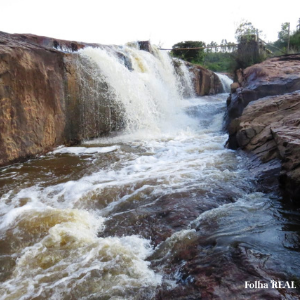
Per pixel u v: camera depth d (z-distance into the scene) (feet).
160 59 48.85
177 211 13.02
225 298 7.37
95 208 14.17
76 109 26.78
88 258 9.98
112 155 23.03
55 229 11.73
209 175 17.15
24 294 8.45
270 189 14.78
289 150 13.97
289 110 21.98
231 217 12.01
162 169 19.01
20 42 23.94
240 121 22.93
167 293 8.05
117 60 34.24
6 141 20.11
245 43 56.95
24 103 21.25
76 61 26.48
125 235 11.64
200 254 9.55
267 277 7.97
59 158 22.27
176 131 32.65
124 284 8.63
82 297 8.22
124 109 31.35
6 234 11.68
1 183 17.20
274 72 36.47
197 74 57.06
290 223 11.31
